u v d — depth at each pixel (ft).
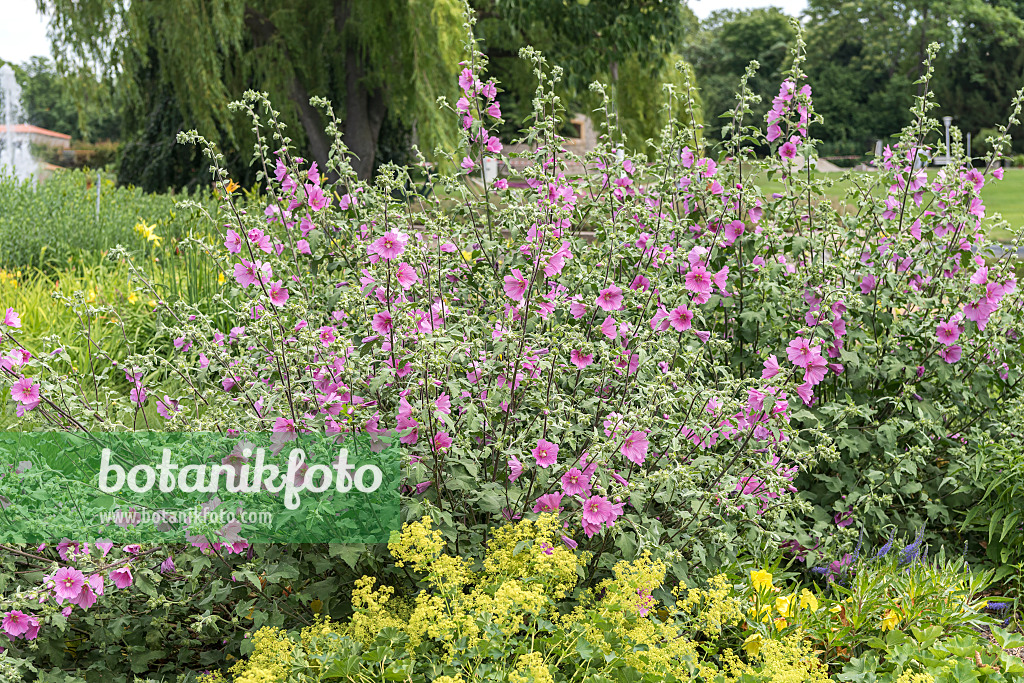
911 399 12.10
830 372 12.16
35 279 23.94
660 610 9.02
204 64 38.86
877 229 12.42
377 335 9.59
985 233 12.60
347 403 8.77
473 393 9.16
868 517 11.70
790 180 12.27
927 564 10.71
